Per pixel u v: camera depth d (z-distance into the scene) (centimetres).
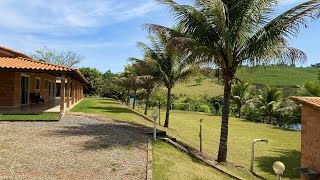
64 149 931
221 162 1160
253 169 1199
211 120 3062
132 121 1781
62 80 1742
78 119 1598
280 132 2453
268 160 1388
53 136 1107
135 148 1000
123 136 1173
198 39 1170
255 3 1104
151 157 902
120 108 2781
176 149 1113
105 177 711
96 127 1359
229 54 1129
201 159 1073
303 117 824
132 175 737
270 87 3275
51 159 823
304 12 1045
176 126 2409
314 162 780
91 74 5516
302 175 797
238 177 938
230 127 2655
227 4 1130
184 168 880
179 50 1127
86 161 824
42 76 2784
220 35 1155
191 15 1155
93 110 2238
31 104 2312
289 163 1347
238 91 3756
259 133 2334
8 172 702
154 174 761
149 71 2161
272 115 3166
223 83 1241
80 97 3803
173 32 1226
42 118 1484
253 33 1147
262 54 1125
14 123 1373
